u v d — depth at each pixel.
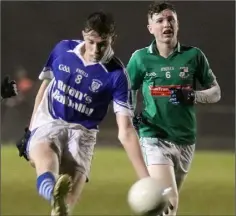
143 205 15.76
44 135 18.14
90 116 18.48
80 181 18.33
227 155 66.12
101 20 17.38
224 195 39.06
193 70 22.08
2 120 71.00
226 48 92.81
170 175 21.36
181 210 33.16
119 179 45.72
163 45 21.91
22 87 71.50
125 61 95.38
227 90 89.06
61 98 18.38
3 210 31.95
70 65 18.25
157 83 21.91
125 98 18.03
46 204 33.94
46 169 17.11
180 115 21.91
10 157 59.47
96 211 32.12
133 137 17.66
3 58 94.75
